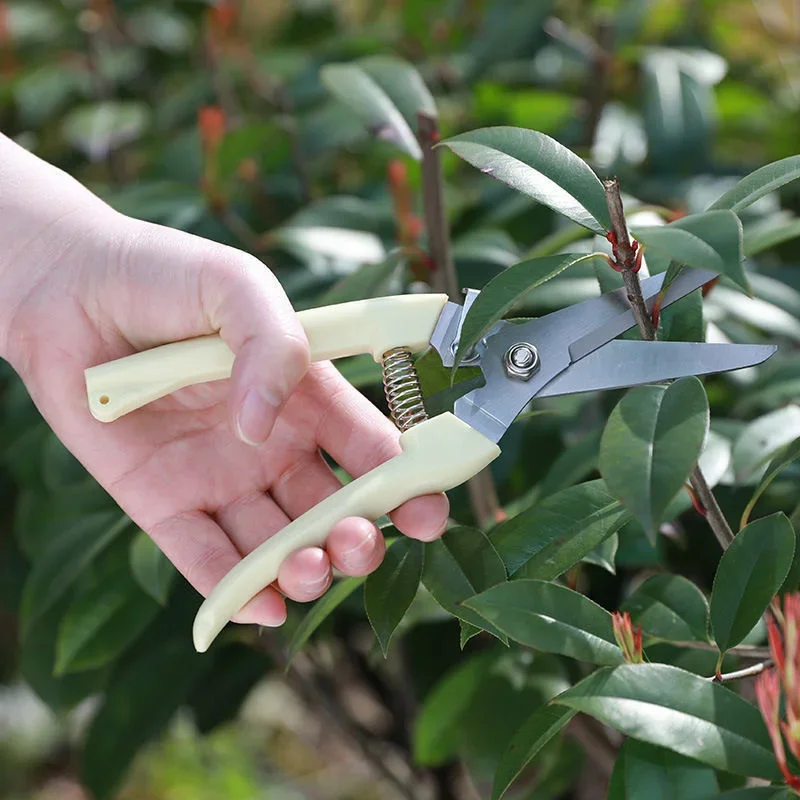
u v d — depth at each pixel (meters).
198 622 0.75
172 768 2.23
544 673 1.12
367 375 1.00
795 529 0.79
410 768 1.65
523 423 1.22
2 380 1.57
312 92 1.71
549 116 1.62
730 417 1.20
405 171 1.20
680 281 0.75
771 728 0.58
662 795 0.68
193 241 0.87
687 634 0.82
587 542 0.72
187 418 0.90
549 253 1.07
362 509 0.75
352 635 1.59
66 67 1.92
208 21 1.81
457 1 1.81
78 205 0.96
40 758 2.38
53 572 1.16
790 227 0.89
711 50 1.83
